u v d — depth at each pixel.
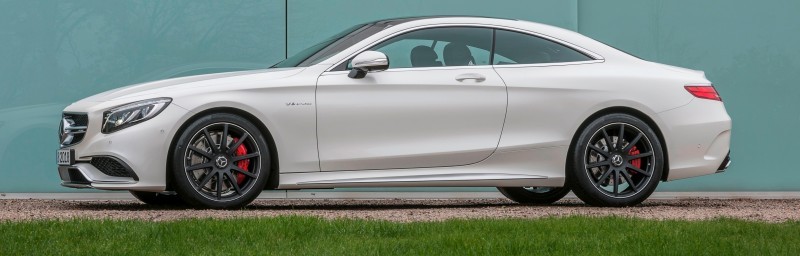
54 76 14.25
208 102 10.82
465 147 11.41
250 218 8.77
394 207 12.72
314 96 11.08
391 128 11.24
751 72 15.15
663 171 12.02
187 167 10.82
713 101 12.20
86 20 14.30
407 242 7.55
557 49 11.90
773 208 12.43
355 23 14.63
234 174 11.01
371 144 11.20
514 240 7.54
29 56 14.23
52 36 14.25
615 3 14.91
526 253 7.14
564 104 11.67
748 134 15.16
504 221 8.77
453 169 11.41
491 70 11.59
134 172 10.70
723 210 11.58
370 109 11.19
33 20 14.23
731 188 15.18
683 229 8.35
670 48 15.02
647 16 14.98
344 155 11.12
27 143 14.22
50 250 7.16
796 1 15.20
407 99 11.30
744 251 7.21
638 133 11.86
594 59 11.96
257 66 14.53
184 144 10.79
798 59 15.20
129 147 10.70
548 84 11.66
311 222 8.45
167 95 10.83
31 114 14.22
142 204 12.84
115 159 10.73
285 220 8.52
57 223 8.40
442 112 11.35
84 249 7.21
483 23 11.77
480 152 11.45
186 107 10.79
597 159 11.85
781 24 15.17
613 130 11.90
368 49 11.37
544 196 13.13
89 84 14.30
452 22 11.69
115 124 10.77
